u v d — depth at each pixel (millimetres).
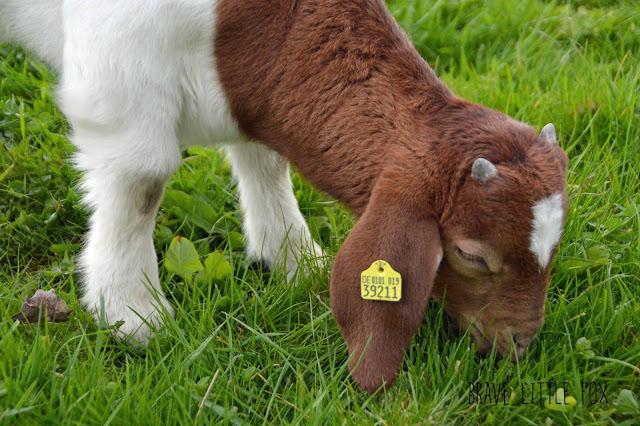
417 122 1376
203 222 1697
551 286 1562
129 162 1458
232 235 1687
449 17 2291
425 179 1329
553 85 1935
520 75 2014
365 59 1410
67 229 1688
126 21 1423
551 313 1502
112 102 1442
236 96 1456
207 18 1425
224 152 1780
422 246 1306
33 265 1641
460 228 1318
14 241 1652
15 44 1629
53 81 1904
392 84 1401
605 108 1854
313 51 1417
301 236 1657
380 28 1421
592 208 1685
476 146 1329
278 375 1442
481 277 1350
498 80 1988
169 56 1440
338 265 1332
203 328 1466
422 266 1303
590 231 1670
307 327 1482
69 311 1495
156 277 1549
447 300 1398
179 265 1549
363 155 1396
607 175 1740
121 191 1481
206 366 1433
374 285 1303
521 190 1301
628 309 1513
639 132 1811
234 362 1446
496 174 1303
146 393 1361
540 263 1324
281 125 1453
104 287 1516
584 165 1770
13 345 1394
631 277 1581
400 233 1308
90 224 1660
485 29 2207
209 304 1491
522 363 1436
